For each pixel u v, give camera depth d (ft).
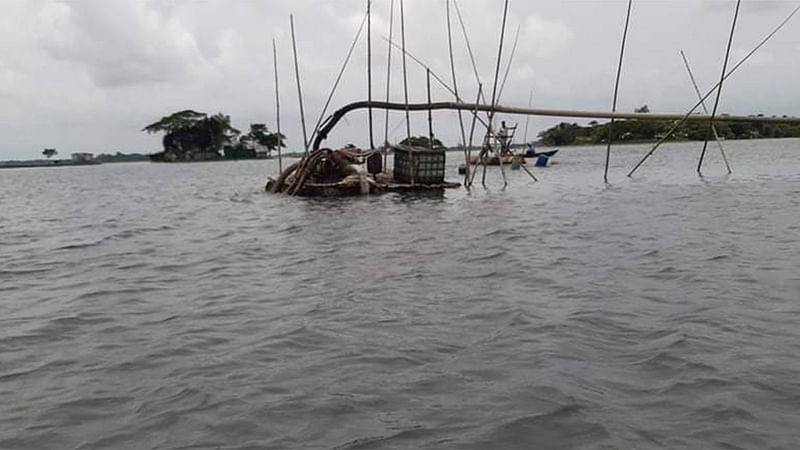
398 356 23.35
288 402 19.48
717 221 58.90
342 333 26.50
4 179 313.32
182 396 20.34
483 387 20.16
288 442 16.87
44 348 25.99
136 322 29.63
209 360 23.80
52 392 21.11
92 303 33.78
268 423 18.07
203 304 32.78
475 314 28.78
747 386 19.49
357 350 24.18
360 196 102.12
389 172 127.54
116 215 90.53
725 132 353.51
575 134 487.20
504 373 21.31
